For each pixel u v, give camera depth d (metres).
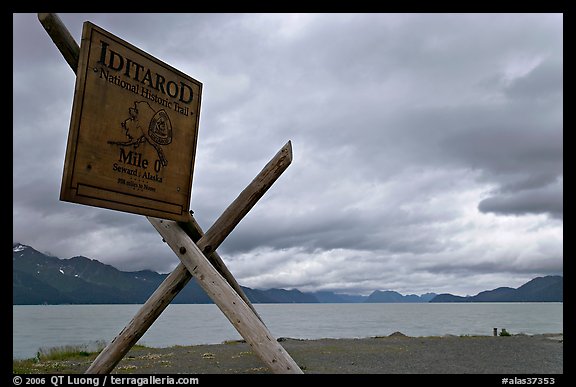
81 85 4.11
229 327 81.12
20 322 116.56
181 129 5.07
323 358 18.47
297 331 60.16
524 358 18.66
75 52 4.72
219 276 5.05
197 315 183.00
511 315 152.25
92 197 4.16
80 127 4.09
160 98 4.85
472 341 28.06
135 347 24.98
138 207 4.55
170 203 4.92
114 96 4.38
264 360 4.68
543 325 76.00
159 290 5.43
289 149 5.75
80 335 58.97
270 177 5.70
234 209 5.64
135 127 4.56
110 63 4.36
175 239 5.25
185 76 5.15
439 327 72.56
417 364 16.47
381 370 14.65
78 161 4.07
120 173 4.41
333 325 83.94
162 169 4.84
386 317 141.75
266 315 171.00
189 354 19.89
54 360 17.61
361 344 26.28
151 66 4.77
